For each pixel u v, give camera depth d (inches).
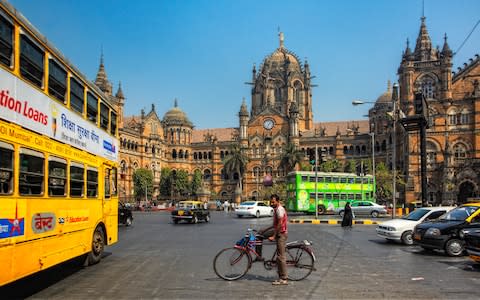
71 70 573.6
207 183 4488.2
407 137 3331.7
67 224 555.2
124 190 3735.2
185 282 547.8
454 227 784.9
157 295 480.4
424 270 637.9
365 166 2886.3
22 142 431.2
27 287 524.4
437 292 494.9
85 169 629.9
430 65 3321.9
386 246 932.0
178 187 4131.4
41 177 477.4
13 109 414.0
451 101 3250.5
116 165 811.4
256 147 4490.7
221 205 3644.2
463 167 3110.2
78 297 473.4
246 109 4562.0
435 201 3223.4
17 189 421.1
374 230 1358.3
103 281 557.3
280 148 4414.4
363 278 573.3
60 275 598.9
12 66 413.4
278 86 4763.8
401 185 3324.3
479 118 3196.4
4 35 400.2
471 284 539.5
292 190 2386.8
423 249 878.4
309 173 2377.0
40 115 474.9
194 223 1734.7
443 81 3277.6
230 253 565.6
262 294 482.6
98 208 689.6
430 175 3245.6
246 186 4451.3
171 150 4621.1
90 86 658.2
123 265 680.4
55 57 518.9
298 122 4389.8
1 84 391.9
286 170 4067.4
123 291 500.4
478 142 3179.1
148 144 4188.0
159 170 4355.3
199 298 466.0
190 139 4783.5
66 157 552.4
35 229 460.8
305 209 2336.4
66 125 554.9
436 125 3267.7
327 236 1154.0
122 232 1304.1
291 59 4899.1
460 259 749.3
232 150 4106.8
